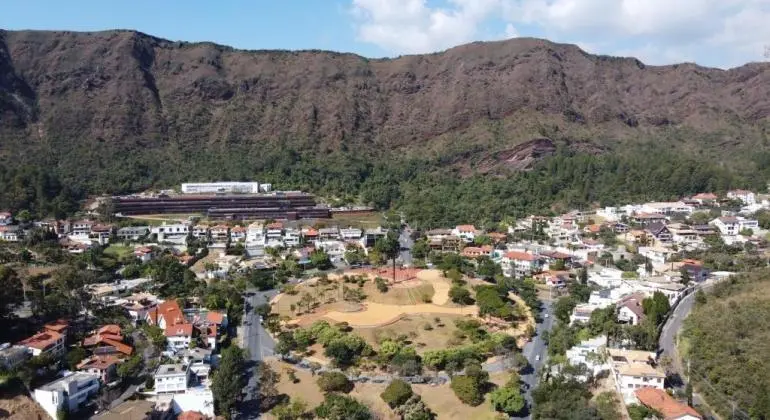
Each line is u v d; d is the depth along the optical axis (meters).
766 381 181.00
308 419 194.12
